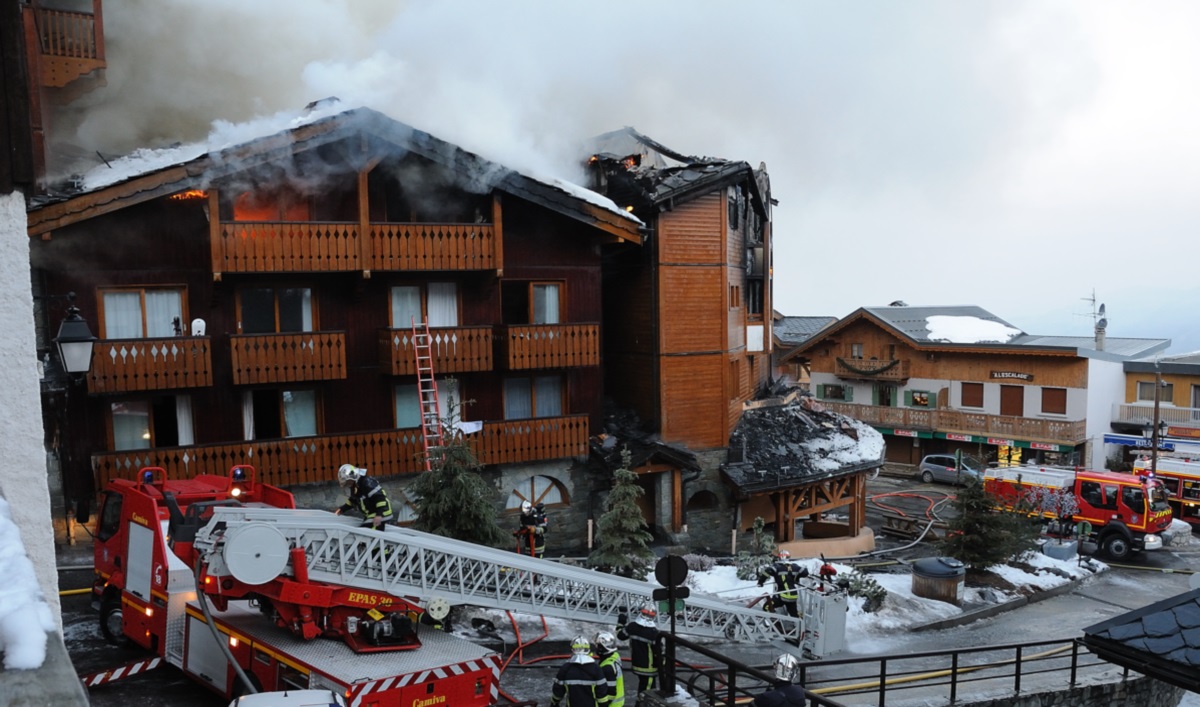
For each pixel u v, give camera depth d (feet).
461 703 34.50
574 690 31.58
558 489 81.41
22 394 15.66
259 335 64.85
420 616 39.68
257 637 35.81
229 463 64.49
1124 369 144.77
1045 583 81.92
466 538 57.57
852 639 62.18
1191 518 111.04
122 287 62.08
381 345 71.26
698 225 88.48
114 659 42.91
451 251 71.36
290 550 34.83
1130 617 32.68
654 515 86.84
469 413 76.84
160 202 63.16
